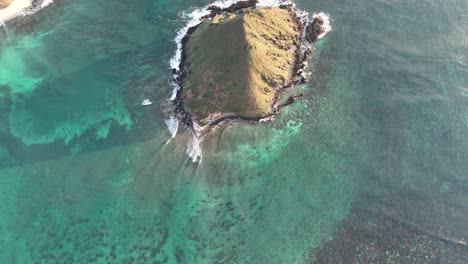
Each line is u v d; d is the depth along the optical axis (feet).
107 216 162.30
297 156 175.94
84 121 187.93
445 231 155.02
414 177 168.76
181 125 184.24
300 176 170.60
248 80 187.73
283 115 187.62
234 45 194.49
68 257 153.99
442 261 148.87
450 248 151.43
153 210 163.02
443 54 207.31
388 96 193.16
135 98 194.39
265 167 172.96
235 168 172.45
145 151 177.17
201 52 202.69
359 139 180.14
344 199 164.35
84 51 214.48
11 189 169.68
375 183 167.94
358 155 175.63
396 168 171.42
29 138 183.62
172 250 154.30
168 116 187.52
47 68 208.03
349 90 195.52
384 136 180.65
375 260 149.79
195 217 161.07
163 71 203.82
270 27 209.46
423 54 207.62
